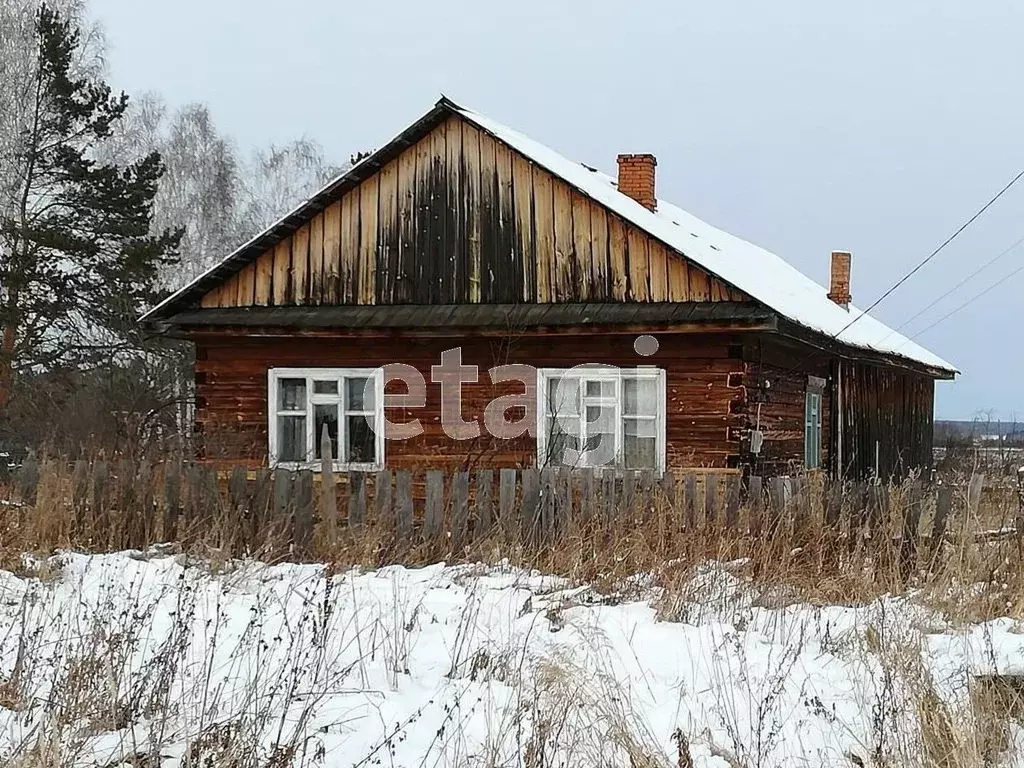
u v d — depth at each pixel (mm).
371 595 8328
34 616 7004
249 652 6188
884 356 19219
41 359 27266
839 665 6781
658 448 14203
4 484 13609
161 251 28828
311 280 15742
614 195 16484
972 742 5113
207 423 15820
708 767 5254
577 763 5074
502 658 6441
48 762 4617
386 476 11211
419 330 14453
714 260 15844
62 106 28547
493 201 15172
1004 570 8727
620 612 8133
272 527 10672
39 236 26188
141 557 10555
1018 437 34594
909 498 10352
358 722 5629
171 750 5094
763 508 10227
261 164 46312
